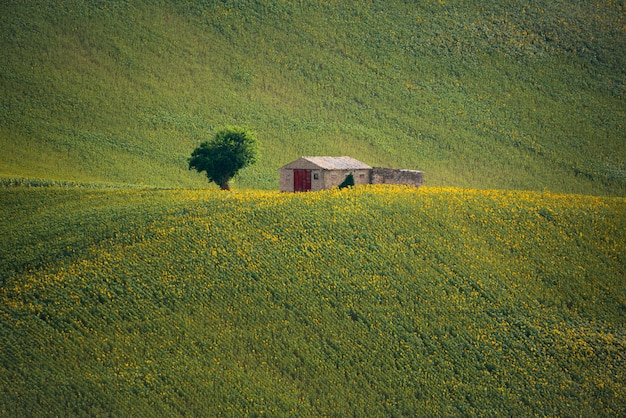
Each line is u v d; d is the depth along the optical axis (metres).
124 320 102.62
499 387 102.50
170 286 108.75
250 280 112.06
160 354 98.31
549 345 110.56
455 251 126.88
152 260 113.81
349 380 99.88
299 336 104.50
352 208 132.25
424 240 127.94
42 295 105.75
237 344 101.75
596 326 116.38
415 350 105.69
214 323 104.19
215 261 114.69
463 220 135.12
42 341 97.94
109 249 116.88
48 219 136.12
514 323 113.88
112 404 91.06
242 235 121.56
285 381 98.06
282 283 112.50
